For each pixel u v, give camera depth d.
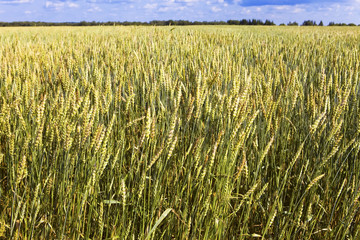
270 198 2.23
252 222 2.26
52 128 1.80
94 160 1.78
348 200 2.18
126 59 4.82
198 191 1.88
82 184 1.88
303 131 2.71
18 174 1.55
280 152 2.69
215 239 1.82
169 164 2.08
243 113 1.99
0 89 2.93
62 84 2.53
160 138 2.20
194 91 2.74
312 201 2.12
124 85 3.15
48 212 1.85
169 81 2.48
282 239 2.00
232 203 2.29
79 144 1.72
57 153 1.81
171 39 7.68
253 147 2.46
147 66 3.78
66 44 7.75
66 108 1.77
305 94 3.35
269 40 10.51
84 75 2.71
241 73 3.58
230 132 2.12
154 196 1.79
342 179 2.49
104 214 1.94
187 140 2.46
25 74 3.03
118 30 11.55
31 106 2.00
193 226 1.92
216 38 9.30
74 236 1.77
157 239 1.94
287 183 2.44
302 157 2.52
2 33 13.29
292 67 4.89
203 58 4.68
